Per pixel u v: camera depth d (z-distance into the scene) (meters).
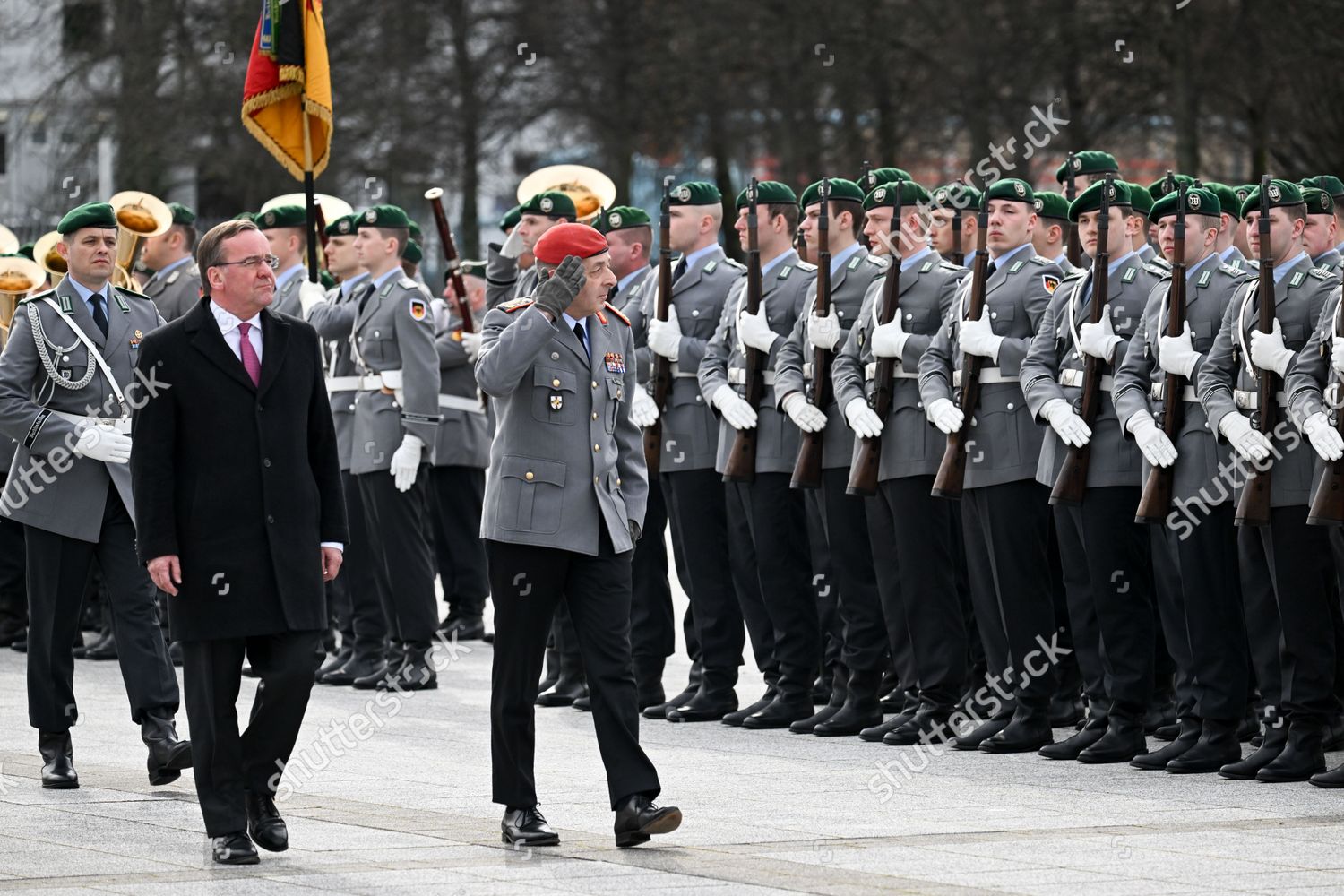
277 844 13.45
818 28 59.53
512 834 13.65
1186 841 13.74
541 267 14.30
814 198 20.38
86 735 19.53
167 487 13.42
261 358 13.71
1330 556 16.48
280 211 24.86
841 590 19.86
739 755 18.27
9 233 28.30
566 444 13.91
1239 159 59.34
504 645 13.80
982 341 18.52
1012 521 18.58
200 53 63.06
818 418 19.55
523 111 65.88
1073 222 19.08
